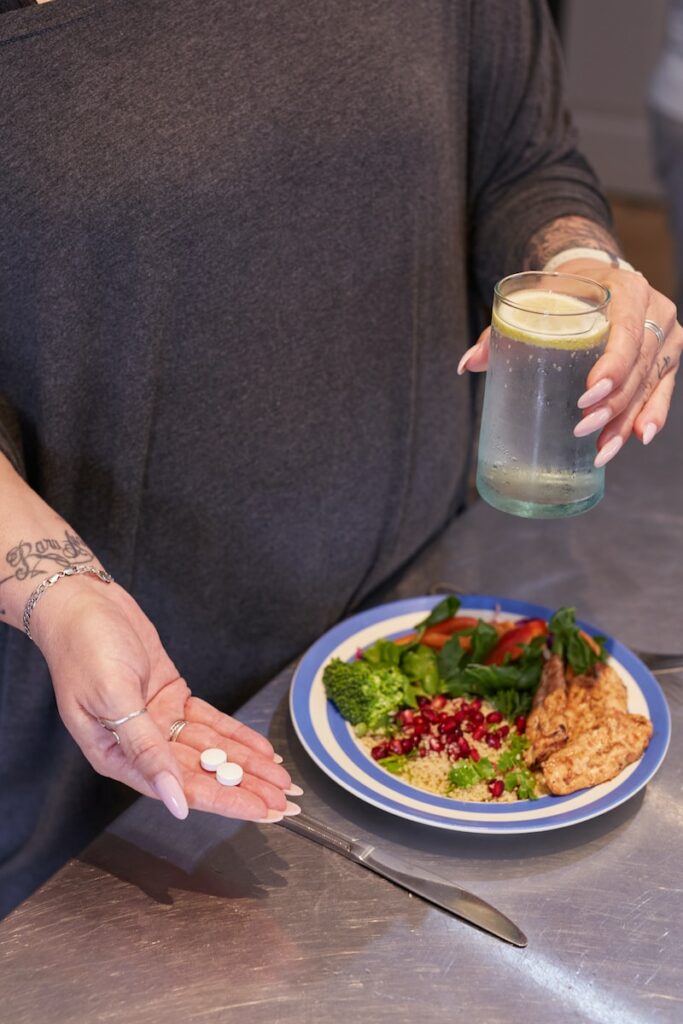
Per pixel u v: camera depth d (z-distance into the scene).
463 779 0.92
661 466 1.47
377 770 0.93
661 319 0.96
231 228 1.03
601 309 0.86
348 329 1.14
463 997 0.76
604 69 4.43
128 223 0.97
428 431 1.27
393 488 1.23
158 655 0.86
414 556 1.30
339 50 1.07
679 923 0.82
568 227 1.20
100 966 0.78
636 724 0.93
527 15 1.28
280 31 1.03
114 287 0.98
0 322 0.97
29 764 1.11
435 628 1.09
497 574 1.25
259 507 1.14
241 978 0.77
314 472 1.16
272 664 1.22
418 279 1.19
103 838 0.89
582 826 0.90
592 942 0.80
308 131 1.05
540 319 0.84
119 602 0.84
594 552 1.29
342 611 1.24
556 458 0.89
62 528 0.86
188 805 0.78
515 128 1.30
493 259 1.29
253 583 1.17
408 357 1.20
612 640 1.06
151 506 1.08
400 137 1.12
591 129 4.56
